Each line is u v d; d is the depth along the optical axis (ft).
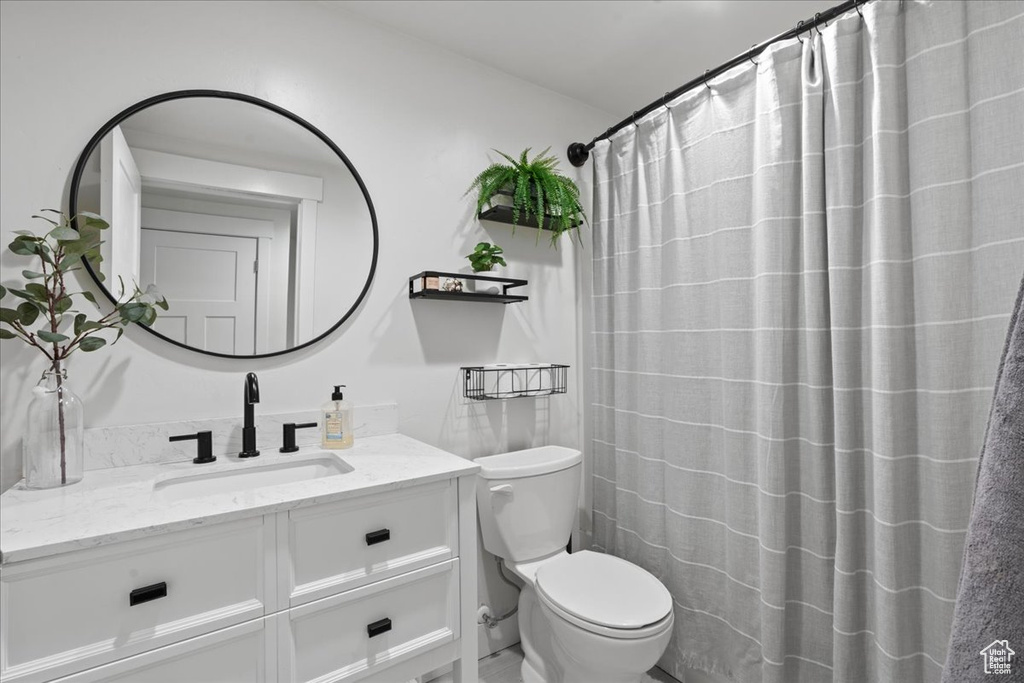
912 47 3.76
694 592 5.34
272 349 4.88
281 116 5.00
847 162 4.08
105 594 2.74
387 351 5.57
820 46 4.32
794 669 4.49
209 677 3.01
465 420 6.14
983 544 1.19
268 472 4.33
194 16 4.61
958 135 3.51
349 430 4.86
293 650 3.28
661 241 5.91
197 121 4.58
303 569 3.34
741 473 4.87
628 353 6.35
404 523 3.78
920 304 3.70
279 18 5.05
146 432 4.25
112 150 4.19
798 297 4.52
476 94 6.37
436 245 5.96
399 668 3.71
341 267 5.28
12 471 3.80
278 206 4.95
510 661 6.04
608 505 6.68
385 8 5.40
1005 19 3.32
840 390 4.10
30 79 3.92
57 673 2.59
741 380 4.90
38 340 3.94
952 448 3.51
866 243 4.02
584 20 5.60
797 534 4.51
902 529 3.71
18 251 3.54
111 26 4.24
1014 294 3.25
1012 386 1.21
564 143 7.22
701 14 5.49
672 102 5.77
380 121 5.61
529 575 5.41
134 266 4.27
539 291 6.88
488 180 6.15
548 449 6.53
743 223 4.92
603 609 4.51
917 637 3.71
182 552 2.95
